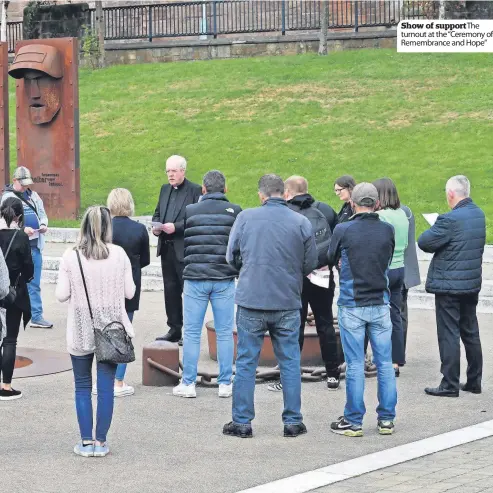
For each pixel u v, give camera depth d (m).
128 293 12.98
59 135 35.19
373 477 11.91
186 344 16.09
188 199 19.61
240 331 13.88
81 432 13.00
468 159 38.22
